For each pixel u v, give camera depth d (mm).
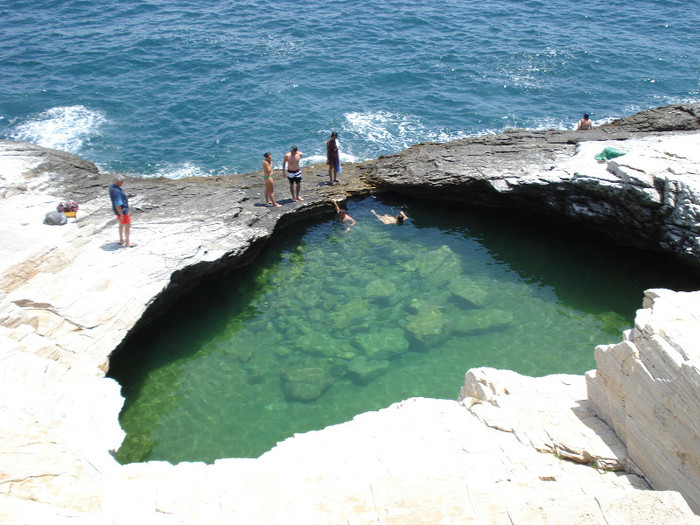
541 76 35031
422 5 46875
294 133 29516
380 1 47719
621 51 37969
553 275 18703
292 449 10375
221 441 13016
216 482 8742
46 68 35438
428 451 9734
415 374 14789
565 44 39125
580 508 7098
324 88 33812
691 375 7797
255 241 19078
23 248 15125
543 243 20500
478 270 19016
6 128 29188
